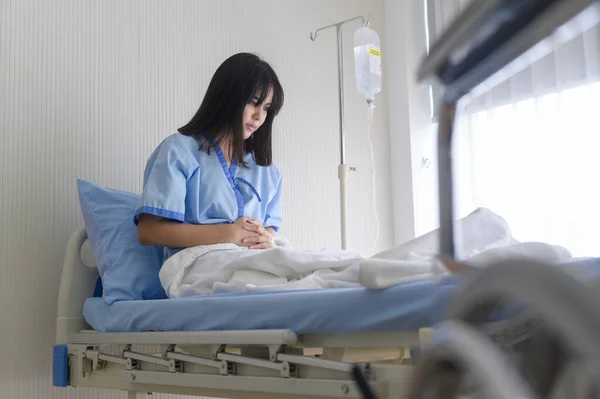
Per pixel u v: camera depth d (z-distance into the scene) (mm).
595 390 407
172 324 1616
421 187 3100
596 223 2377
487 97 2789
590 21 344
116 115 2412
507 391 369
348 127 3088
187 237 1893
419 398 483
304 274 1607
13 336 2119
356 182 3078
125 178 2410
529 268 378
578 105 2439
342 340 1272
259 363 1350
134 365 1700
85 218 2068
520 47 402
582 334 326
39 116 2234
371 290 1198
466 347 414
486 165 2795
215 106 2090
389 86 3225
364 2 3219
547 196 2539
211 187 2043
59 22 2311
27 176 2189
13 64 2197
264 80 2096
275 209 2344
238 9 2795
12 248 2141
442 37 441
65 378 1938
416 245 1351
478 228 1295
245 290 1554
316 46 3025
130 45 2475
